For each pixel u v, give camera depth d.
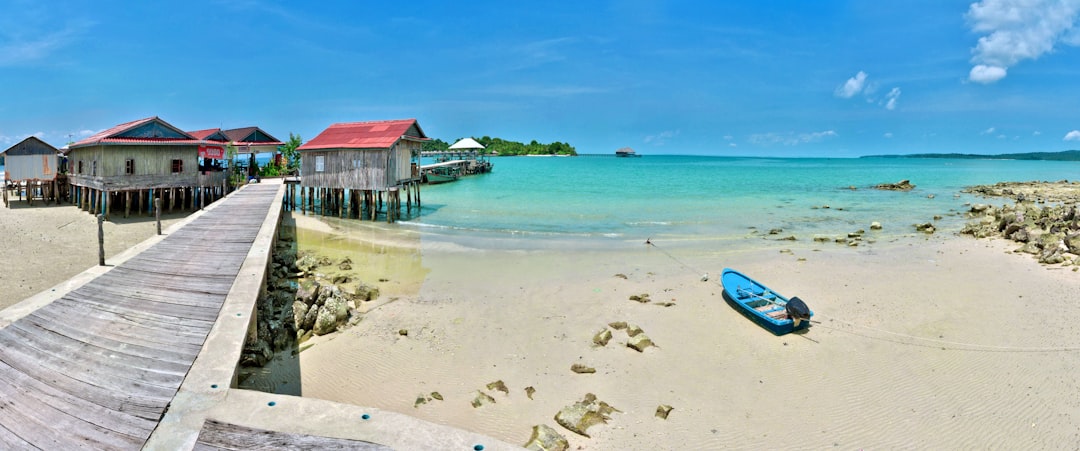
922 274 16.58
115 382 6.66
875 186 53.03
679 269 17.50
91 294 10.05
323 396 9.30
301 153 29.88
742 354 10.97
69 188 33.62
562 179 60.84
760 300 13.41
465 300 14.28
